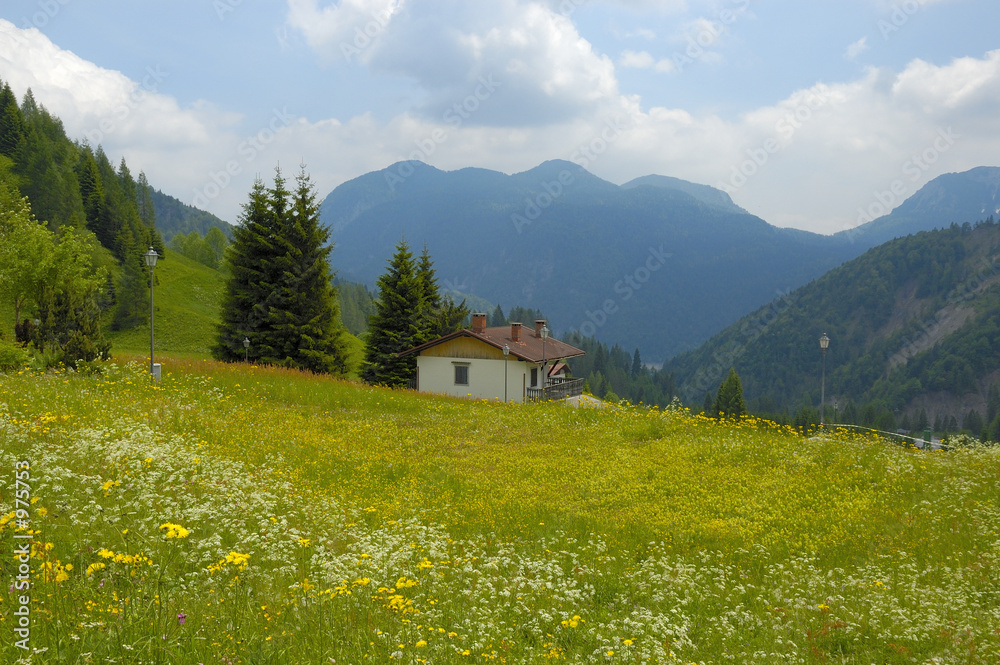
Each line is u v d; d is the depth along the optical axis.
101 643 4.11
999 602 8.27
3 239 38.72
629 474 16.48
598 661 5.91
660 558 10.51
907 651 6.78
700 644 6.96
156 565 5.55
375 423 21.36
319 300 44.16
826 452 17.83
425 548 8.99
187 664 4.15
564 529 12.03
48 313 22.81
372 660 4.79
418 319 50.78
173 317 90.62
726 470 16.83
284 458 15.02
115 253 114.56
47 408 14.00
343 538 9.23
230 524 8.16
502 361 43.69
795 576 9.63
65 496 7.30
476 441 20.20
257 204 42.56
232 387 23.38
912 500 13.62
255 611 5.43
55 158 143.00
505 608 7.10
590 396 48.16
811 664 6.51
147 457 10.15
